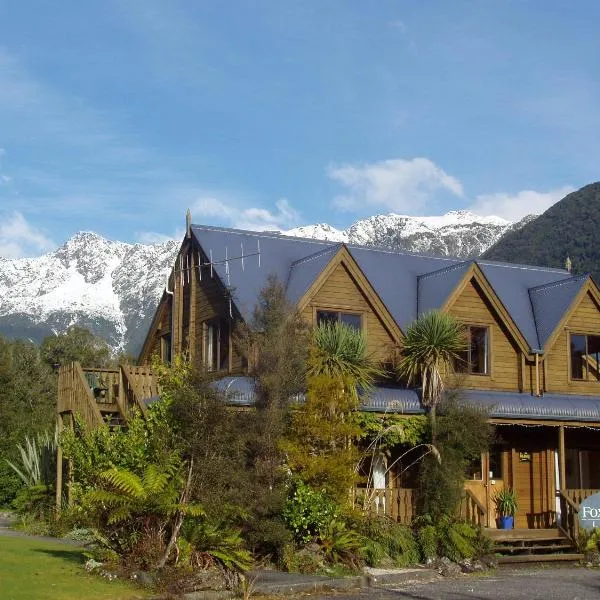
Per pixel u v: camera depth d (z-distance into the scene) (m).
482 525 24.59
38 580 16.61
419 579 21.08
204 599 16.72
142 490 17.48
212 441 18.95
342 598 17.72
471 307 30.52
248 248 30.83
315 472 21.70
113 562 17.69
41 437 34.97
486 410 25.53
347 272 29.12
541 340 31.09
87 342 81.38
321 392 22.33
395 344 28.81
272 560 20.75
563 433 28.84
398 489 24.73
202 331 30.64
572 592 18.98
